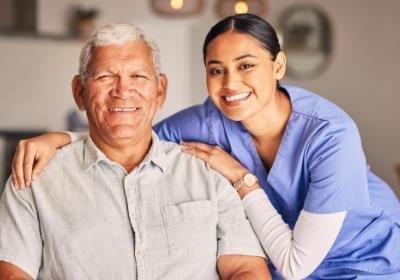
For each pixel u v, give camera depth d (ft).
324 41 14.43
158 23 14.57
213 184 5.03
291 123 5.19
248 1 14.34
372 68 14.37
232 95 4.93
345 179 4.88
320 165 4.94
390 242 5.40
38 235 4.72
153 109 4.99
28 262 4.62
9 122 14.49
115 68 4.75
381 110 14.40
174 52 14.62
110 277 4.62
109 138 4.91
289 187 5.26
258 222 5.03
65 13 14.38
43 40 14.37
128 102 4.76
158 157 5.01
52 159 4.93
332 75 14.48
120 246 4.67
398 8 14.19
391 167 14.42
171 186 4.97
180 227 4.80
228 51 4.87
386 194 5.58
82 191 4.80
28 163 4.76
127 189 4.83
